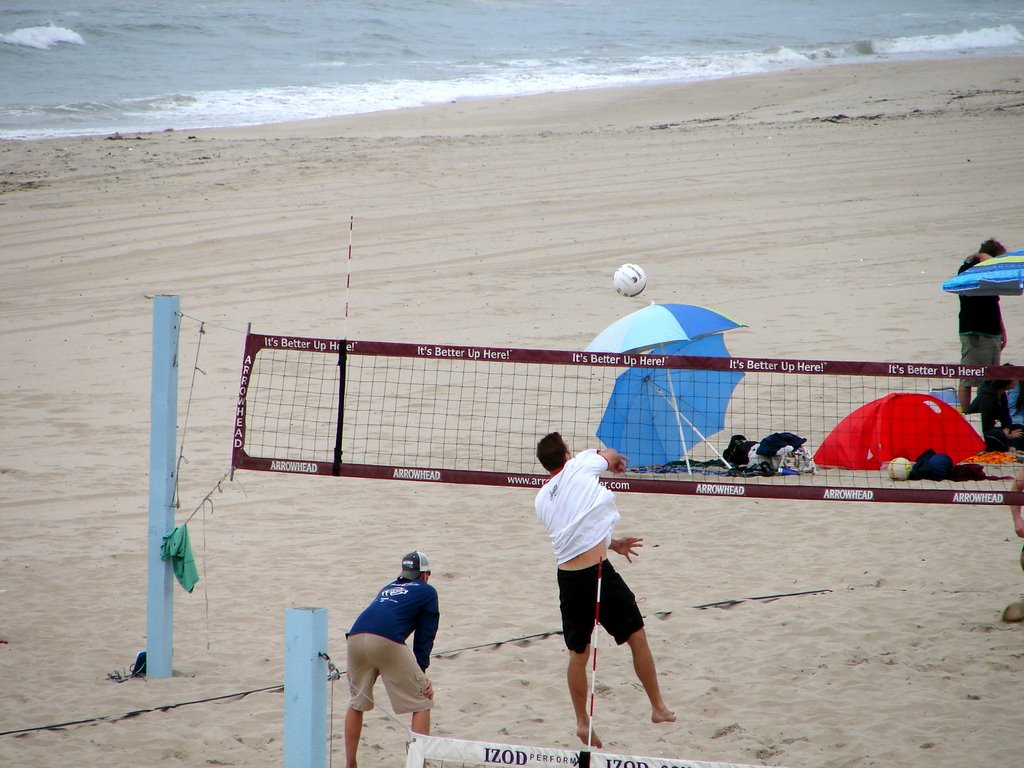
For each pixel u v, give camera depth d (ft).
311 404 165.58
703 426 137.80
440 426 153.99
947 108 391.24
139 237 268.21
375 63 602.85
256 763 73.61
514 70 581.12
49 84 508.12
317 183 311.88
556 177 316.40
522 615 97.86
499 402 163.32
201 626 96.99
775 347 183.93
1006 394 132.98
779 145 345.31
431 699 71.61
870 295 217.36
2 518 126.72
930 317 200.85
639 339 129.18
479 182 312.09
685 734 75.00
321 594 103.35
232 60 595.88
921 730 73.51
